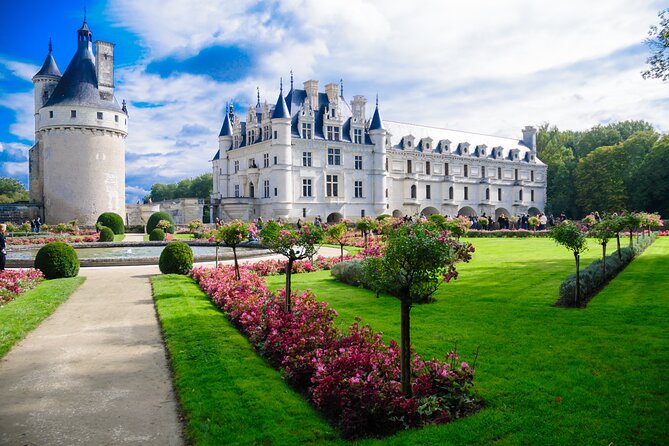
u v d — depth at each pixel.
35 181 72.25
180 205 72.75
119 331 11.96
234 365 8.90
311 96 70.50
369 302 15.06
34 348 10.58
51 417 7.09
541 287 17.08
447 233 7.79
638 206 78.19
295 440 6.15
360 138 73.81
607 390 7.54
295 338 8.86
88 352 10.25
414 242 6.86
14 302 14.94
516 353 9.44
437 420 6.70
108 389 8.17
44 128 63.12
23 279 17.95
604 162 84.44
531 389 7.64
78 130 63.22
